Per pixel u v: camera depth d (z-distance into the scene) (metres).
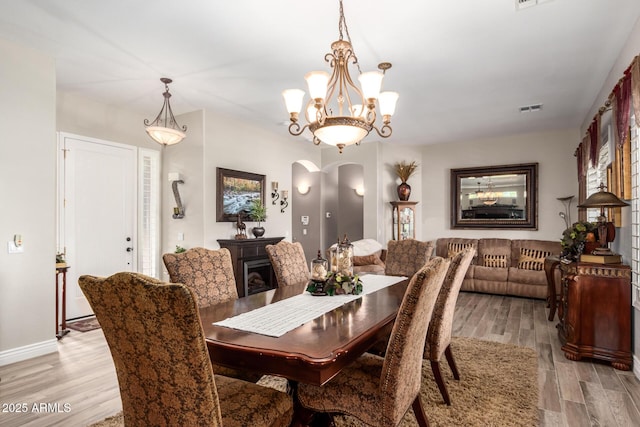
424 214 7.22
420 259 3.75
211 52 3.18
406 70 3.55
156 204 5.12
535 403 2.38
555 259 4.37
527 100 4.48
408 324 1.54
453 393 2.50
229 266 2.75
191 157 4.88
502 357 3.17
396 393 1.57
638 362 2.81
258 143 5.63
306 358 1.40
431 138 6.57
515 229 6.37
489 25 2.75
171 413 1.28
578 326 3.15
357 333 1.70
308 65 3.44
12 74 3.05
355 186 8.57
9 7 2.51
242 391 1.61
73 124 4.27
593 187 4.76
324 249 8.33
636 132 2.90
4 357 3.00
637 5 2.50
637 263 2.88
